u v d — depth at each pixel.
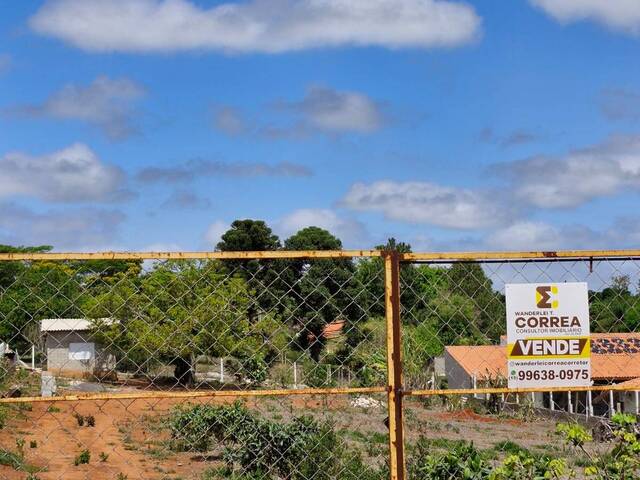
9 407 18.81
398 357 5.83
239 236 44.22
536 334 6.00
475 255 5.92
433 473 9.46
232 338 8.75
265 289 8.03
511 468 6.90
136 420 18.30
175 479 13.35
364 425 18.38
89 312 7.93
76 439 16.42
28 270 7.64
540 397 27.05
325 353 8.95
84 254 5.59
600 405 24.00
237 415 15.86
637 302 6.67
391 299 5.84
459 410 26.73
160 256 5.68
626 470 6.91
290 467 12.30
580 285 6.02
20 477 13.12
